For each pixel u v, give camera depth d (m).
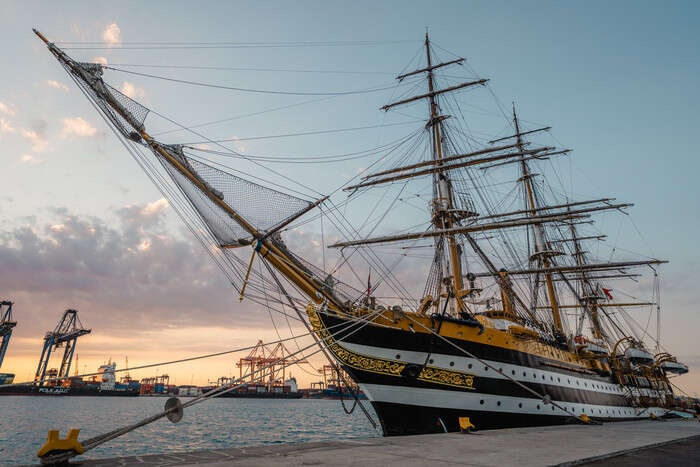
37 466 7.89
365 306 19.86
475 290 28.75
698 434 16.42
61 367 181.62
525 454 10.16
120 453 32.25
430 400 19.95
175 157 16.19
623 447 11.66
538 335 25.66
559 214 37.84
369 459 9.27
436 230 34.69
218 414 94.62
